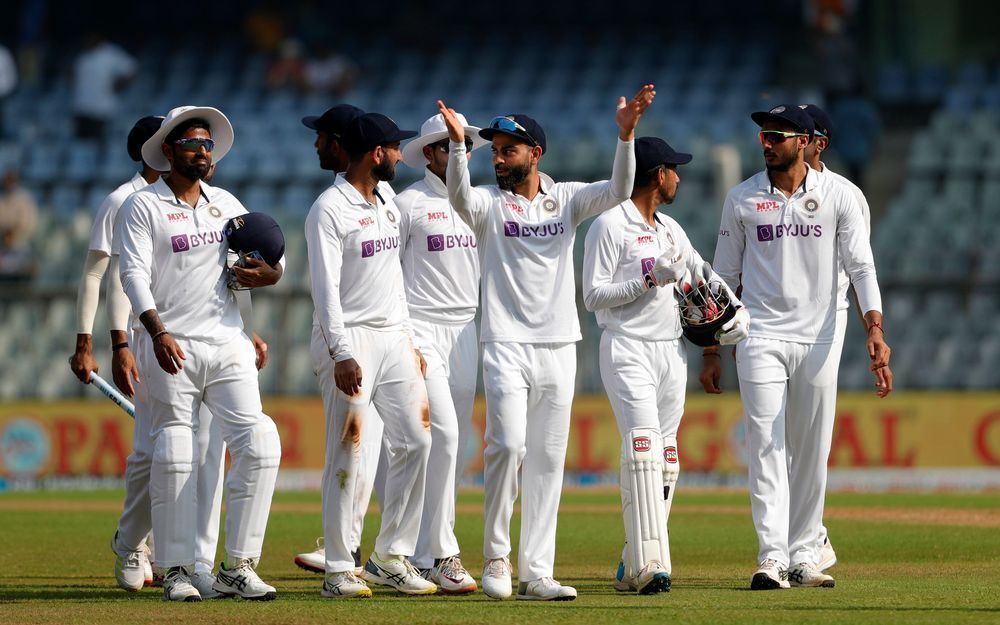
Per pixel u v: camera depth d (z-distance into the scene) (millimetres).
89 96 87250
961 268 64062
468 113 89875
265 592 23500
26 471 58656
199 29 104125
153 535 23719
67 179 84125
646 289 24547
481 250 24406
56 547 33344
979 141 78062
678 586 25797
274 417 58031
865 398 56344
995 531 36344
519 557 24047
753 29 96938
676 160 25609
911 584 25578
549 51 96750
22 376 65562
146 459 24719
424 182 29188
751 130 82312
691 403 56562
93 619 21078
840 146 77312
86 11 104625
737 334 25312
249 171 82250
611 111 88250
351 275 24391
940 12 90250
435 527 25109
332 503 24188
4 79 91125
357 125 24500
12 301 66125
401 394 24672
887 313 64688
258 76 96625
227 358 23922
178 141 23672
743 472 55906
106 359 65938
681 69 92625
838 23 81125
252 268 24062
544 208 24312
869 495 50500
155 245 23719
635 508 24391
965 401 55562
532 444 24281
